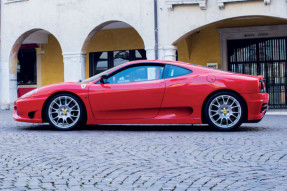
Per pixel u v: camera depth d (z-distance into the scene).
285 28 15.86
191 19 13.91
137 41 18.23
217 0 13.53
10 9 17.02
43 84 20.12
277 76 16.19
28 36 18.62
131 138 6.69
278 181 3.65
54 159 4.87
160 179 3.81
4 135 7.26
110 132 7.63
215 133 7.24
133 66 7.85
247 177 3.83
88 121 7.86
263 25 16.19
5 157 5.04
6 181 3.79
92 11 15.36
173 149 5.50
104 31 18.81
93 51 19.02
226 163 4.52
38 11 16.39
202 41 17.09
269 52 16.27
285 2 12.85
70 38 15.74
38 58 20.17
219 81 7.44
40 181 3.79
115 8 14.97
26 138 6.81
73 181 3.78
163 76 7.69
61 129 7.96
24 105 8.06
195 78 7.53
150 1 14.39
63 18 15.88
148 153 5.21
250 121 7.48
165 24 14.20
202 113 7.57
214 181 3.70
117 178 3.87
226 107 7.48
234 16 13.36
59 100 7.97
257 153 5.08
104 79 7.79
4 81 17.20
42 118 8.03
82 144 6.06
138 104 7.63
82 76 15.66
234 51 16.73
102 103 7.75
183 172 4.09
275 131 7.52
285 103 16.08
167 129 8.10
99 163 4.60
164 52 14.23
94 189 3.48
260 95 7.42
